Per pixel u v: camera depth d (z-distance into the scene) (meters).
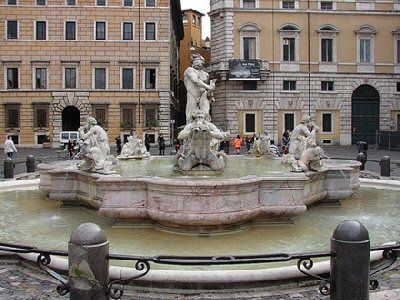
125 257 5.50
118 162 15.88
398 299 5.96
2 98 52.88
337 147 51.16
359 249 5.48
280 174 10.04
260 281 6.60
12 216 11.50
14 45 52.69
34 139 53.22
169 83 53.88
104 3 53.09
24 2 52.50
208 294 6.48
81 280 5.36
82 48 53.03
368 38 53.62
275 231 9.59
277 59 52.56
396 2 53.44
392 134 47.50
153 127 53.56
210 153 11.60
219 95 53.12
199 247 8.42
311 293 6.52
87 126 13.62
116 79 53.47
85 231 5.43
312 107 53.12
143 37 53.47
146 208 9.35
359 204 13.08
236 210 8.96
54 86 53.09
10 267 7.70
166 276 6.55
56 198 11.96
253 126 52.69
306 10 52.59
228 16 51.75
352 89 53.56
